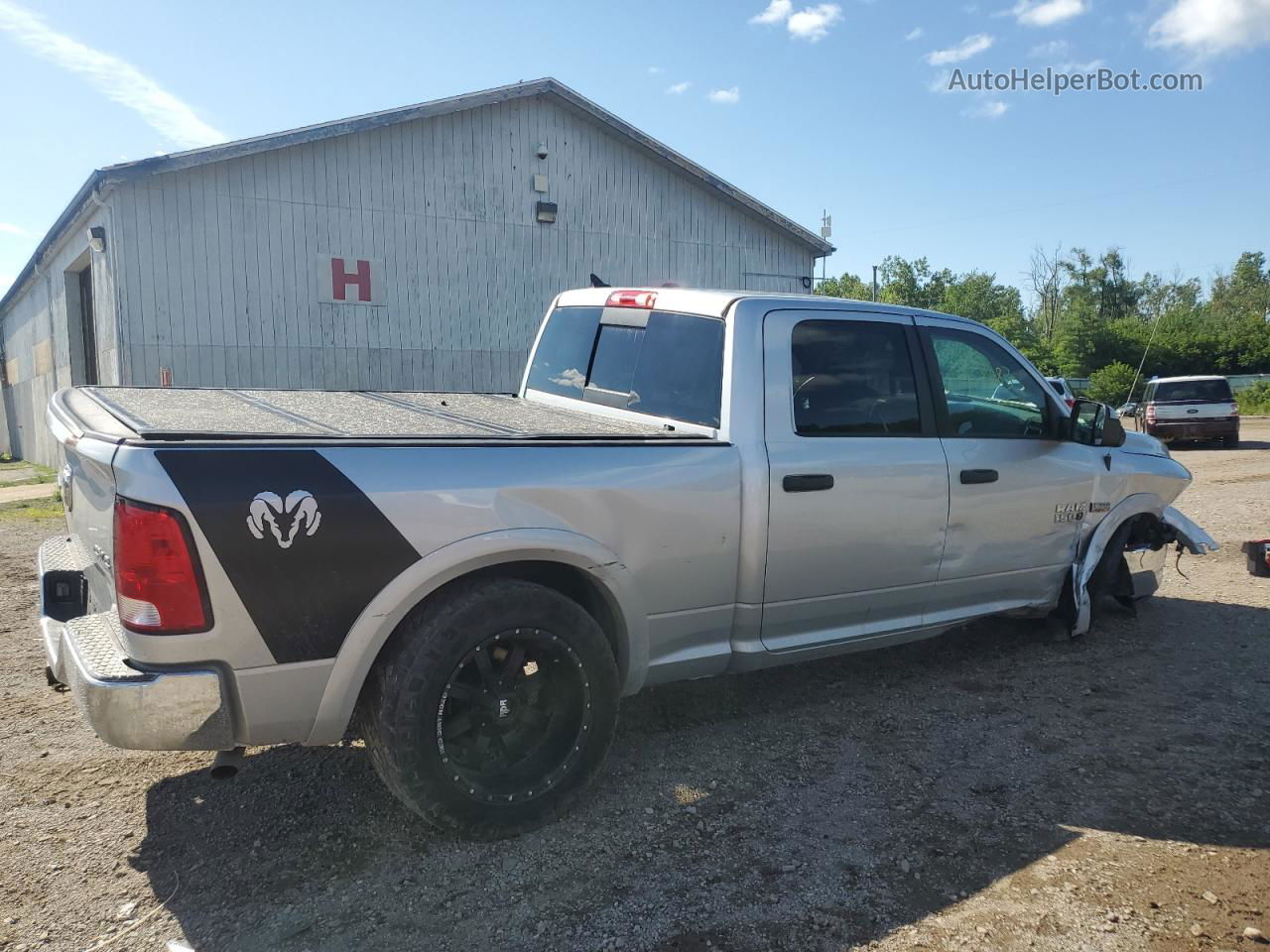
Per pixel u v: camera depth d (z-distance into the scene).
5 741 3.78
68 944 2.44
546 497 3.01
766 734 3.87
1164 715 4.07
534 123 16.09
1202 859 2.86
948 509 4.15
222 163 13.27
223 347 13.46
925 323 4.27
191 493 2.45
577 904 2.62
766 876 2.77
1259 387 39.09
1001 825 3.08
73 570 3.22
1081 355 54.78
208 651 2.49
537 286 16.38
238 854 2.90
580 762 3.10
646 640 3.36
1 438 30.28
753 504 3.50
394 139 14.73
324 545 2.61
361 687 2.84
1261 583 6.57
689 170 17.45
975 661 4.82
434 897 2.66
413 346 15.18
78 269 16.22
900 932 2.49
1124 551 5.41
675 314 3.95
